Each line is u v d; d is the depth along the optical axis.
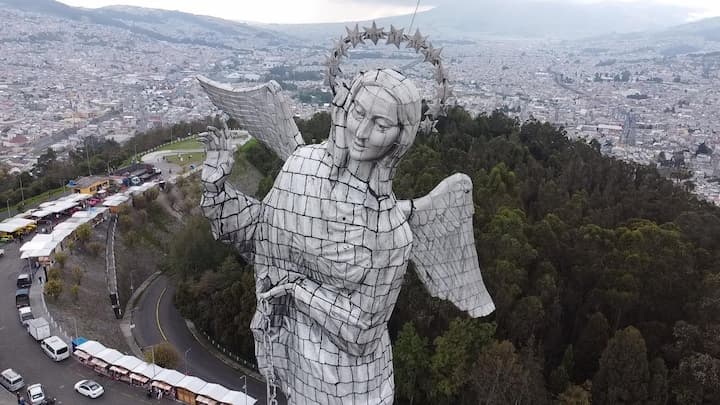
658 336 32.69
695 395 28.66
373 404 13.52
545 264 36.94
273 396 14.66
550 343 34.56
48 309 40.50
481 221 41.12
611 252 36.94
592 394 30.58
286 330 13.88
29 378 33.50
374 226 12.18
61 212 58.59
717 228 41.16
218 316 42.44
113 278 49.59
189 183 68.19
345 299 12.65
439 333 35.50
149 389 33.47
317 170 12.54
